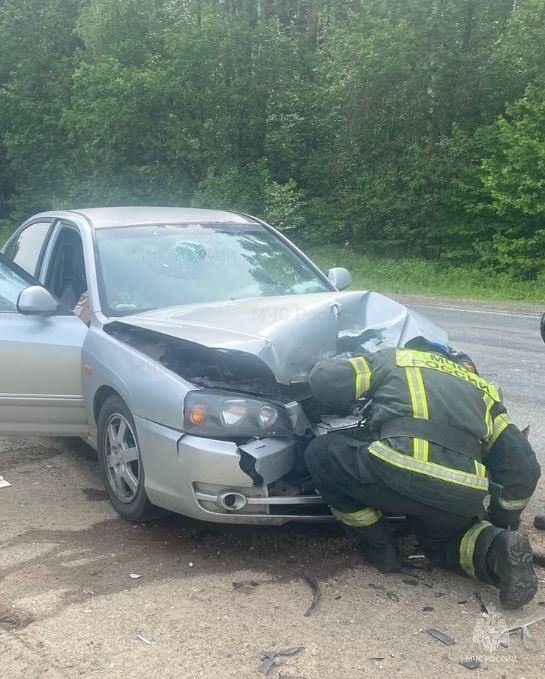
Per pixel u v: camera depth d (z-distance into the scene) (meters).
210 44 24.48
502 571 3.55
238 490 3.92
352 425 4.15
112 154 25.73
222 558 4.12
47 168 29.86
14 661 3.21
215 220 5.94
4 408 5.03
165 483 4.09
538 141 19.06
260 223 6.09
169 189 25.17
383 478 3.61
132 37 25.50
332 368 3.82
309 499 3.97
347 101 22.62
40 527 4.49
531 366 9.27
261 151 25.22
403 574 3.96
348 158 23.23
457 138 21.14
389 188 22.19
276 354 4.07
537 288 18.36
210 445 3.90
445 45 21.36
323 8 26.28
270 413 4.00
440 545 3.87
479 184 20.91
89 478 5.28
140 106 24.70
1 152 31.47
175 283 5.19
